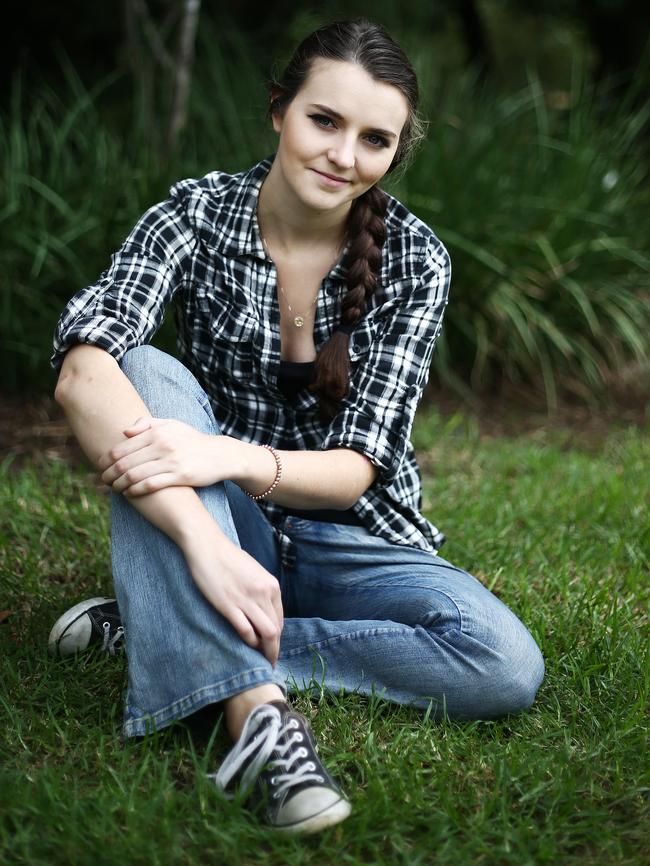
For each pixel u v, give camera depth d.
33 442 3.66
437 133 4.61
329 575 2.06
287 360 2.02
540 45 7.91
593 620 2.37
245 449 1.79
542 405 4.56
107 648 2.11
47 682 1.99
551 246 4.65
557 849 1.62
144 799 1.63
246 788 1.59
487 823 1.63
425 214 4.41
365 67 1.81
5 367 4.09
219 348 1.99
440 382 4.67
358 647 1.94
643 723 1.96
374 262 1.97
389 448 1.97
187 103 4.78
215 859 1.53
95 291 1.90
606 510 3.17
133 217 3.94
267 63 5.52
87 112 4.90
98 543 2.75
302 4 6.22
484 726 1.96
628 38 6.75
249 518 2.00
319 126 1.84
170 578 1.70
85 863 1.47
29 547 2.69
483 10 7.12
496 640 1.91
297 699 1.95
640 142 5.63
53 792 1.61
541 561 2.81
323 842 1.56
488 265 4.41
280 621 1.71
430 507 3.20
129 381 1.80
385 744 1.85
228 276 1.96
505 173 4.88
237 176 2.02
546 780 1.77
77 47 5.95
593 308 4.79
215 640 1.67
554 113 5.30
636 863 1.58
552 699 2.05
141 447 1.69
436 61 6.19
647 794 1.75
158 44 4.45
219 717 1.76
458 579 2.00
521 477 3.48
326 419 2.01
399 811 1.62
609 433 4.27
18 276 4.09
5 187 4.22
